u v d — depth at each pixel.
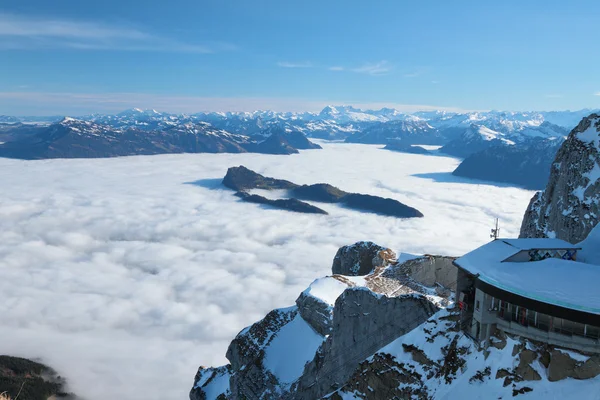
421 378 43.56
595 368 33.81
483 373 38.97
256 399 78.38
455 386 40.22
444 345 44.03
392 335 59.78
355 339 63.66
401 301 59.41
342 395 50.75
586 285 35.81
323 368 67.81
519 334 37.84
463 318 43.22
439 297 61.84
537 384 35.69
